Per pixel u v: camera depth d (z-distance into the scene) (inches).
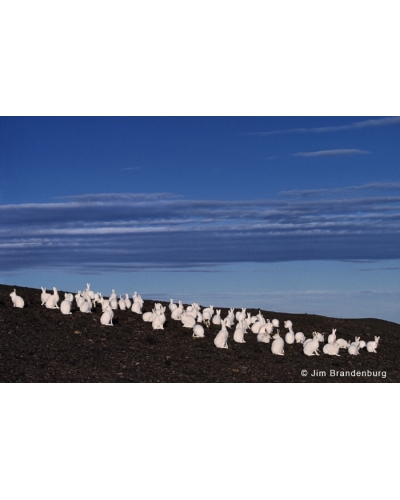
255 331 1067.3
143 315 1039.6
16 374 682.8
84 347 837.8
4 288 1137.4
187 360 835.4
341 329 1202.6
